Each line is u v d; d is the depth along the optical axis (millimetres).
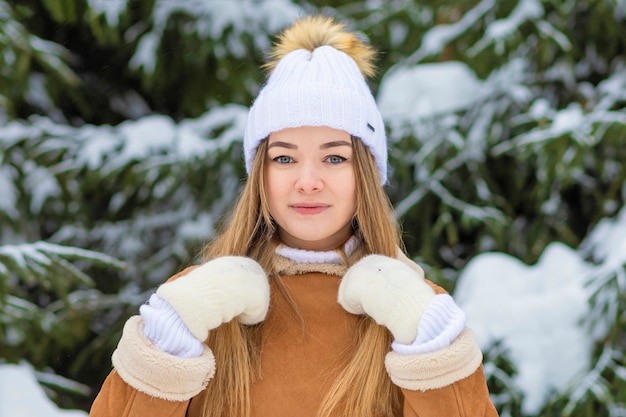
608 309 3039
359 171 1700
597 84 3828
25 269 2859
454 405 1502
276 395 1619
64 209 3725
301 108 1634
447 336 1498
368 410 1594
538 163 3367
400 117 3479
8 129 3547
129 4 3711
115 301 3736
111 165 3484
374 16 3916
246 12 3756
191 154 3486
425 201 3623
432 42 3674
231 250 1757
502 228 3502
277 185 1663
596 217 3678
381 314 1553
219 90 3920
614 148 3514
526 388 2971
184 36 3758
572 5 3514
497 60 3555
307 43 1834
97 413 1552
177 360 1487
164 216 3850
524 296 3139
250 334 1683
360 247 1764
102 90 4133
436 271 3488
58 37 3980
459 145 3414
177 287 1548
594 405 3031
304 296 1713
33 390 2756
